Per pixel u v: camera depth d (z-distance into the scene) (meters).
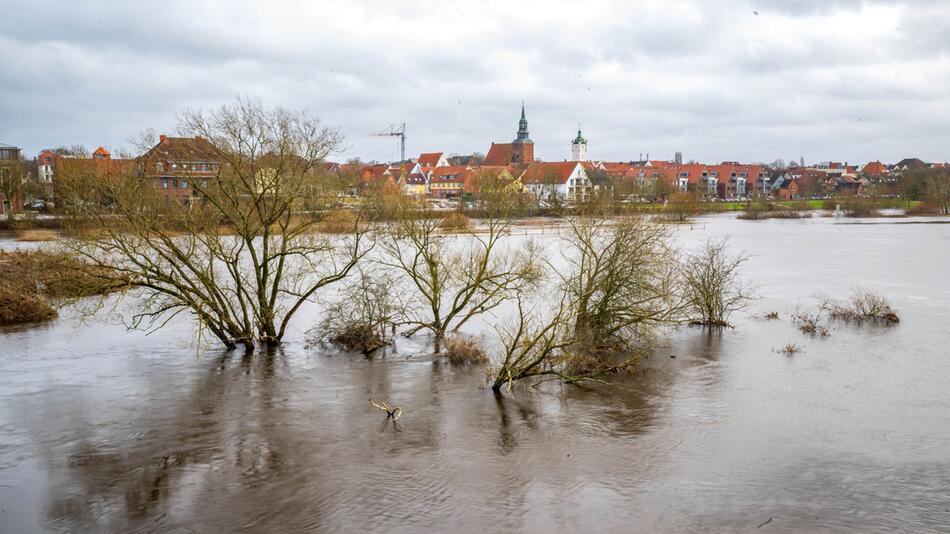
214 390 33.84
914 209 188.88
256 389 34.06
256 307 42.06
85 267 38.12
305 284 57.84
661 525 21.72
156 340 43.09
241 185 39.47
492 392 33.78
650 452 26.89
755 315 50.66
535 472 25.28
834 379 35.50
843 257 86.44
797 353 40.25
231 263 40.53
